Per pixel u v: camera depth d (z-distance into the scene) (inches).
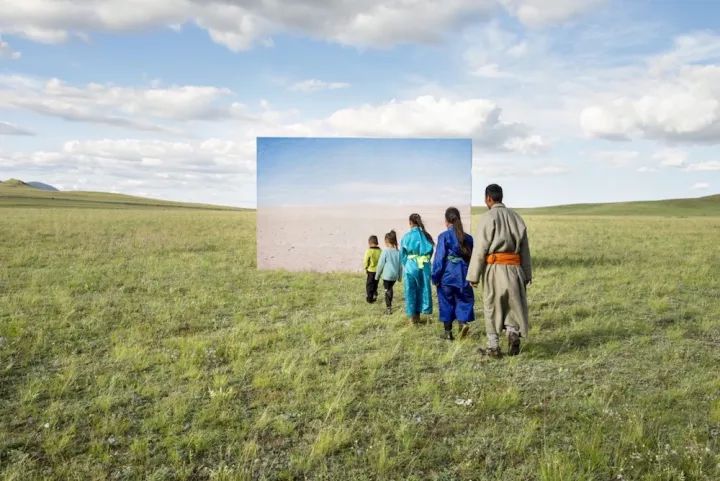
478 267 254.2
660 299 378.3
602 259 604.7
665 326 315.9
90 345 276.8
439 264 282.2
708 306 368.8
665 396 203.5
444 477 149.6
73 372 228.2
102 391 211.8
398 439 169.8
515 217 253.6
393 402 202.1
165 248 701.3
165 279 481.7
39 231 869.8
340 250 550.6
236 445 166.7
